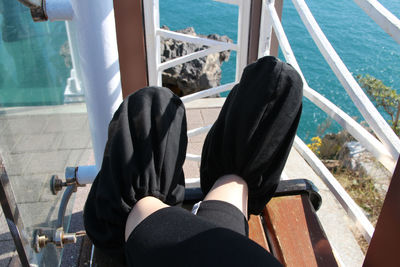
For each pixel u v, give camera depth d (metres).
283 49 1.47
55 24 1.57
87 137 2.15
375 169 3.25
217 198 0.91
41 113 1.28
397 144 0.93
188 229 0.67
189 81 4.07
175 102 1.04
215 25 14.13
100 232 0.89
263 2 1.62
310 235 1.13
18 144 0.98
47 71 1.41
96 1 1.02
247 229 0.84
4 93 0.90
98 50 1.10
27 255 0.91
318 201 1.32
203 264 0.59
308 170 2.14
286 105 1.00
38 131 1.22
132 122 0.93
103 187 0.86
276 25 1.50
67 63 1.79
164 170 0.91
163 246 0.64
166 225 0.69
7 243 1.64
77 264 1.51
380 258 0.90
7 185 0.78
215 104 2.77
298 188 1.27
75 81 1.95
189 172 2.02
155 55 1.66
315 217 1.19
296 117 1.02
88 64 1.12
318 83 8.91
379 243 0.90
